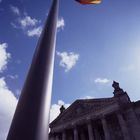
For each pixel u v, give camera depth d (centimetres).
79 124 5028
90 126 4744
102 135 5159
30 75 423
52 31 563
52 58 489
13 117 364
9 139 324
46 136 346
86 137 5394
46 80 423
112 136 4734
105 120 4559
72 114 5506
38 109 364
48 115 377
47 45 504
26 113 354
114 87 5066
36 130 335
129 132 4222
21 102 377
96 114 4797
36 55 473
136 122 4272
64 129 5281
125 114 4531
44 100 385
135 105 4631
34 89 393
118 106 4472
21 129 333
